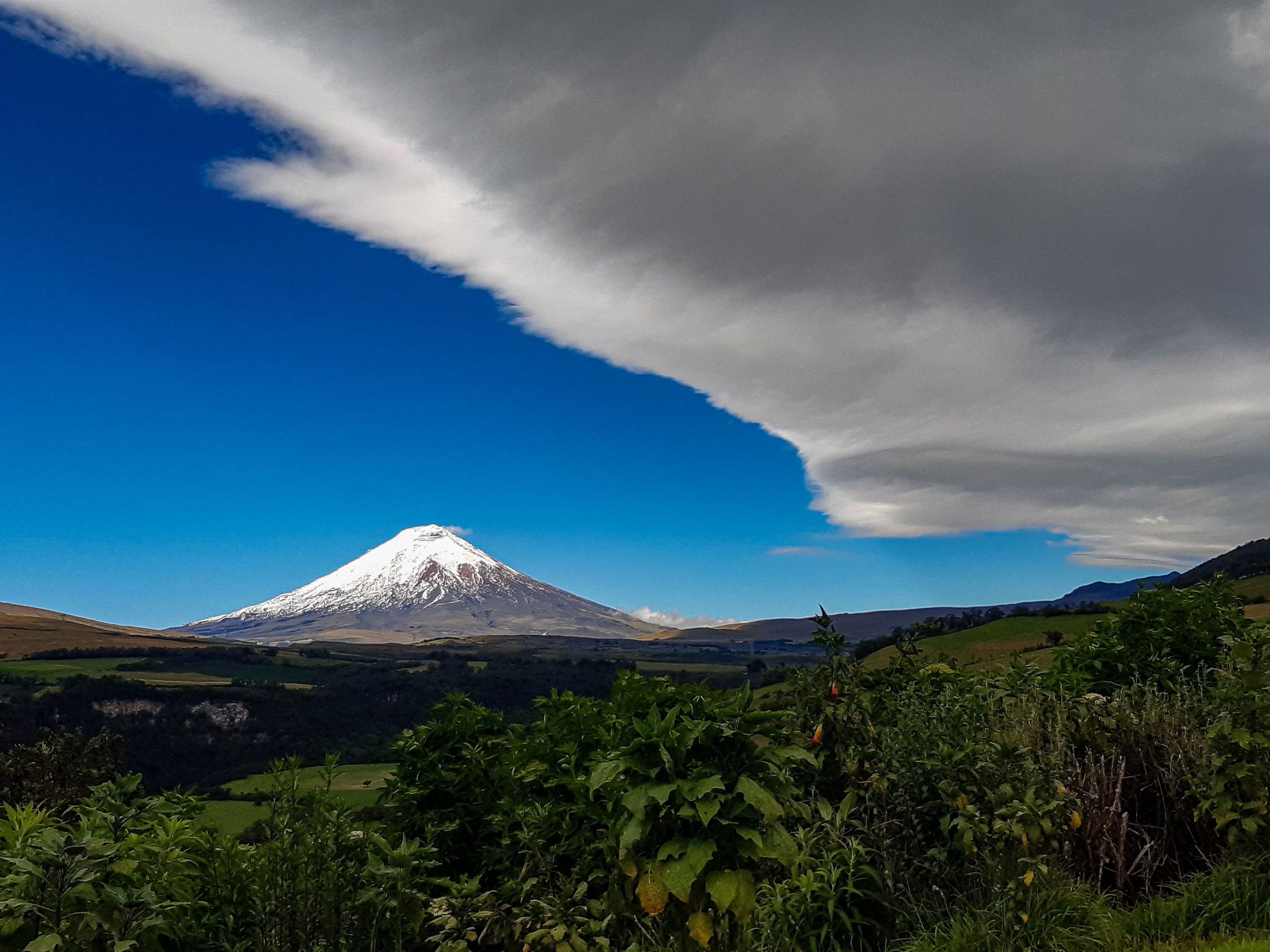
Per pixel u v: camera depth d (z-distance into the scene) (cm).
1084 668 664
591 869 500
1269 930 401
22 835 350
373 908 465
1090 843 487
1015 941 404
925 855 477
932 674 681
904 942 430
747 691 383
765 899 452
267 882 439
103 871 333
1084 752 547
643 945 446
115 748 949
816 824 491
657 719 358
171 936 404
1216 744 471
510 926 462
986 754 495
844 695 538
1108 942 404
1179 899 445
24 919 313
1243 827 454
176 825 436
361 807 605
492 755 636
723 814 335
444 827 569
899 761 508
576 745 561
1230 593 688
